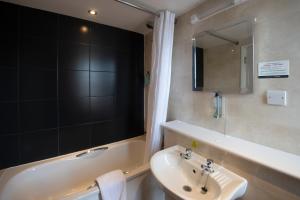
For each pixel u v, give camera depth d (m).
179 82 1.67
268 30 1.00
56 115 1.73
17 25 1.49
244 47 1.12
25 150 1.58
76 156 1.78
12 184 1.34
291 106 0.92
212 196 0.98
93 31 1.90
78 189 1.73
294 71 0.90
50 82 1.67
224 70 1.25
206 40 1.38
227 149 1.01
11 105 1.50
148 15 1.73
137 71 2.32
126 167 2.11
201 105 1.46
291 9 0.90
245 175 0.97
